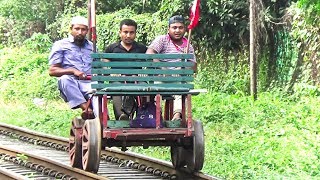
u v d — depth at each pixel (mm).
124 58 8391
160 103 8398
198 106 16141
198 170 9055
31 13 29750
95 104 9047
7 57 26094
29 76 22875
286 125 13336
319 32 16188
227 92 19312
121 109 8922
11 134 13961
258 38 18469
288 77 18016
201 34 20125
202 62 20500
